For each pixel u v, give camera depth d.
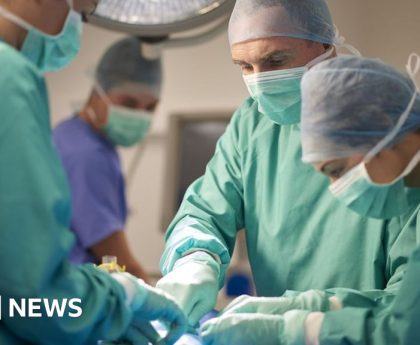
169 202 3.12
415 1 2.41
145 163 3.27
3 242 0.91
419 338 1.04
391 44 2.44
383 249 1.39
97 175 2.40
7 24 1.11
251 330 1.16
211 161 1.72
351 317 1.12
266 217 1.56
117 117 2.65
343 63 1.25
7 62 0.98
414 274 1.08
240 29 1.49
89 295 1.00
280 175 1.56
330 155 1.22
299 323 1.14
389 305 1.15
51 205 0.94
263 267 1.54
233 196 1.63
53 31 1.16
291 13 1.46
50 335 0.95
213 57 3.21
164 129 3.25
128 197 3.26
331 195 1.48
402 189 1.25
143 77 2.69
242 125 1.69
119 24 1.73
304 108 1.26
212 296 1.37
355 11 2.52
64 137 2.47
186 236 1.49
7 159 0.93
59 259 0.95
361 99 1.21
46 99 1.03
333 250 1.44
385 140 1.19
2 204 0.92
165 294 1.16
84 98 3.47
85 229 2.35
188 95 3.23
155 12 1.73
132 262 2.45
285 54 1.46
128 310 1.05
